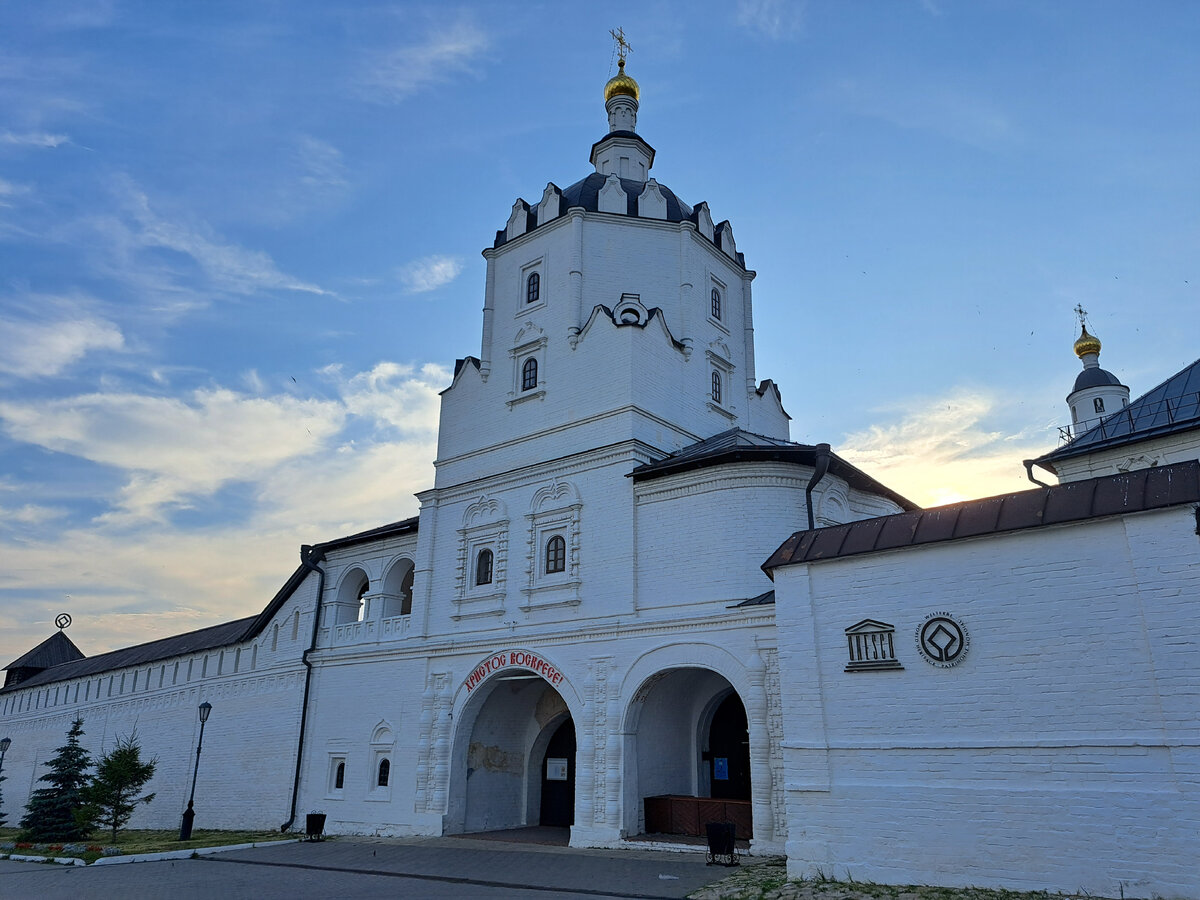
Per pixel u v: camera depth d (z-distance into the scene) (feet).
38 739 161.48
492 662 79.20
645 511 73.36
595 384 81.15
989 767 41.55
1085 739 39.27
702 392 88.53
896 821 43.52
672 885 47.70
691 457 70.44
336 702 94.48
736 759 72.95
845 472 73.67
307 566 104.37
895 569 47.06
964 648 43.57
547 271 90.43
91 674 150.82
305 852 72.08
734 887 45.34
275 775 98.78
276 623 108.58
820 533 51.44
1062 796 39.24
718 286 96.94
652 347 82.38
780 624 50.37
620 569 72.74
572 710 71.46
